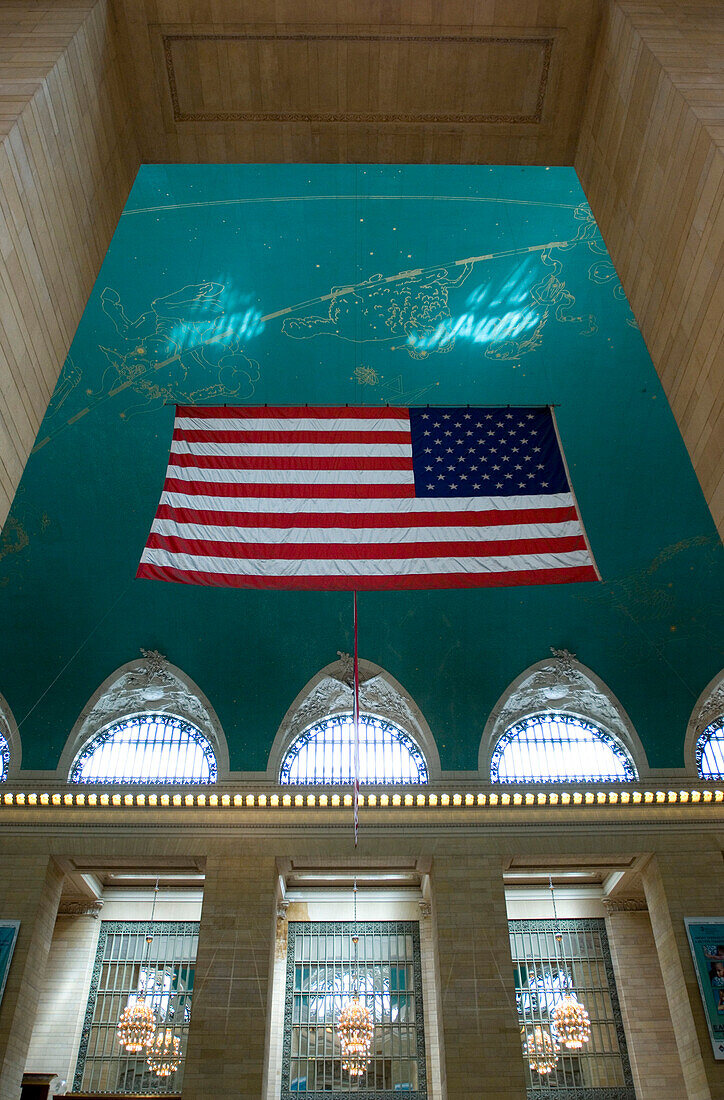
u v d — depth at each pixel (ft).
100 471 63.46
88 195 34.22
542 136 39.09
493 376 62.08
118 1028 69.00
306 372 61.72
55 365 32.58
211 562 38.96
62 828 62.54
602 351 60.85
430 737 67.26
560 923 74.18
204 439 42.52
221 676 68.03
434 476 41.57
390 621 67.92
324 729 69.77
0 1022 54.54
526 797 64.03
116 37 35.14
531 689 68.69
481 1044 54.29
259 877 60.64
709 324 29.09
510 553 39.37
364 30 35.14
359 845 62.13
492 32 35.42
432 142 39.40
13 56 30.27
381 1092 66.80
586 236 56.65
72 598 66.18
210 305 58.90
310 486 41.27
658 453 63.72
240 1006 55.42
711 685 67.26
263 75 36.52
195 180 53.47
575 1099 66.74
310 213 55.21
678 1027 57.31
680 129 29.89
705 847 61.98
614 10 34.17
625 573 66.33
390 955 72.18
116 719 69.10
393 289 58.65
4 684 66.64
